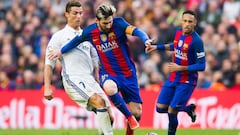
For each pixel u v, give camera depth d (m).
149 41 28.16
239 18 56.28
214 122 45.47
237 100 45.66
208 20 56.56
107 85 29.08
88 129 44.22
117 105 29.08
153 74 51.28
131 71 29.97
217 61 52.19
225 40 53.84
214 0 58.25
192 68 31.08
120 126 44.97
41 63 53.41
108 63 29.70
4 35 57.25
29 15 58.47
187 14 31.23
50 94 30.00
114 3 58.88
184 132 41.09
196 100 45.56
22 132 41.44
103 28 29.00
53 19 58.00
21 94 46.47
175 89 32.12
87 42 30.17
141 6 57.78
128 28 29.00
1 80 52.69
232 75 51.25
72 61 29.89
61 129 44.47
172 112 31.89
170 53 52.12
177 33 31.92
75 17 30.19
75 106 45.81
